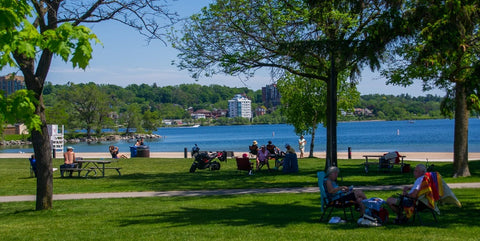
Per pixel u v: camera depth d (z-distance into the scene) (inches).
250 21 744.3
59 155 1509.6
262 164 886.4
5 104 229.5
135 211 448.5
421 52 541.0
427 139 2647.6
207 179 755.4
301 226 335.9
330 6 683.4
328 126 788.6
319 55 681.0
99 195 581.6
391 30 560.1
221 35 771.4
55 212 454.3
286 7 742.5
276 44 731.4
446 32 487.8
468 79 459.2
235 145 2642.7
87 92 3853.3
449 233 297.4
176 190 621.9
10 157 1459.2
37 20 442.6
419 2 542.9
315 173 810.8
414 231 306.0
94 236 327.3
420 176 342.6
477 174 723.4
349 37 674.8
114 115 4611.2
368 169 868.0
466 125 701.9
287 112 1264.8
